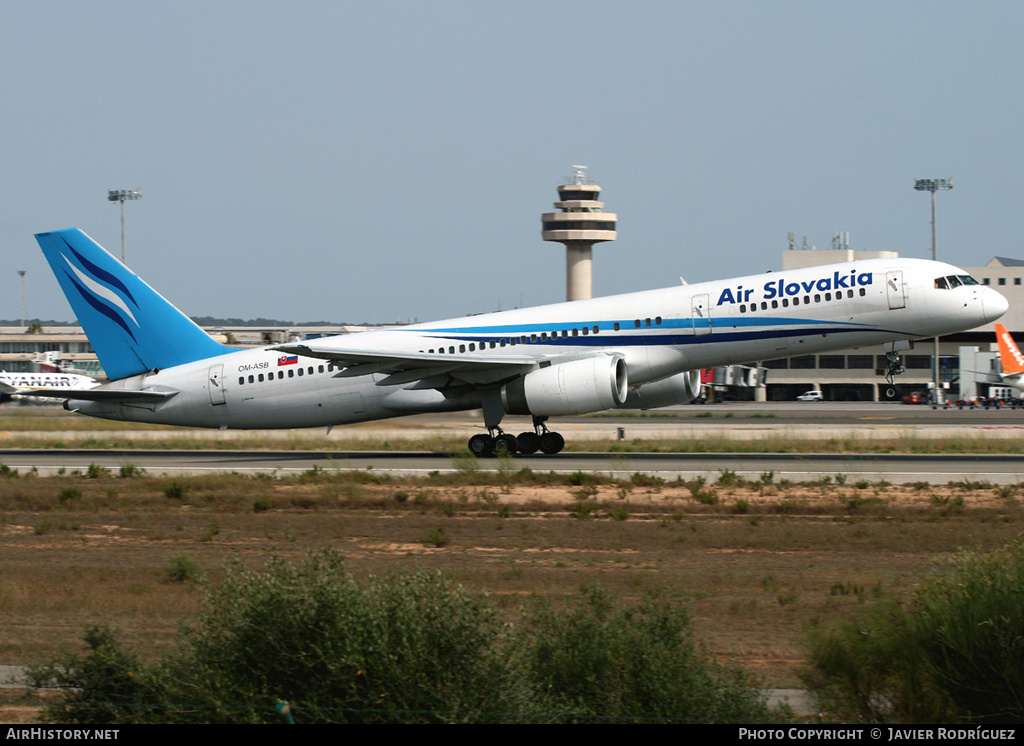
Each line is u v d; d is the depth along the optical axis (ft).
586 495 321.52
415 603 121.70
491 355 428.56
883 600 154.51
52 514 310.65
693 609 185.88
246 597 121.70
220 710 114.32
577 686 125.90
